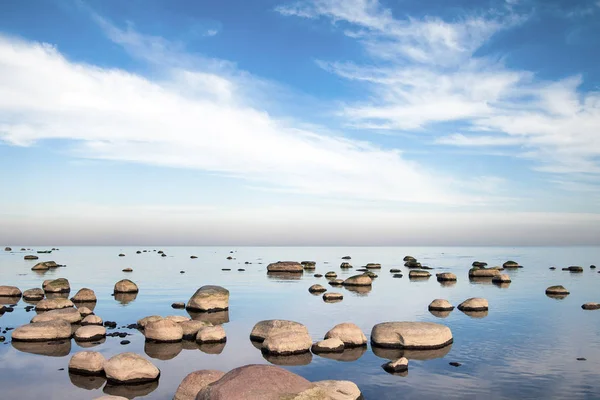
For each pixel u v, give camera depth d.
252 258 111.81
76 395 16.16
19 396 16.02
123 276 58.94
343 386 15.75
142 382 17.47
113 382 17.41
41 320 26.80
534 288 48.44
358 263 93.19
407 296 41.75
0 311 31.66
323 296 40.28
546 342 23.61
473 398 15.77
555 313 32.44
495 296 41.91
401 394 16.12
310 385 11.21
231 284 51.53
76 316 27.94
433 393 16.23
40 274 60.53
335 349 21.97
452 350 22.09
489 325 28.00
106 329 26.67
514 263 80.69
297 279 57.47
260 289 47.06
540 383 17.23
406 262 85.56
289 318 30.38
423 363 19.88
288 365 19.66
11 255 112.31
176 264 83.62
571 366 19.33
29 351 21.73
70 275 59.59
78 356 18.78
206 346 22.97
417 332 22.80
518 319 30.03
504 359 20.44
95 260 93.69
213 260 98.75
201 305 33.28
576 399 15.66
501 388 16.72
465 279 58.31
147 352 21.73
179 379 17.88
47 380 17.67
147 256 113.69
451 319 30.00
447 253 156.00
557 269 77.25
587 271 73.50
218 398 10.48
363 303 37.25
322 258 116.50
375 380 17.64
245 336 25.23
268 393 10.63
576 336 24.98
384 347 22.75
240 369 11.61
